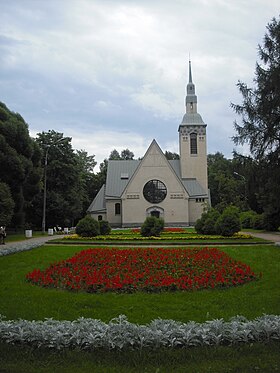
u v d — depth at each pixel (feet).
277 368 20.45
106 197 207.82
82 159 293.64
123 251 57.52
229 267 46.78
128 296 36.55
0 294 37.88
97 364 21.35
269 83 104.99
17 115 146.72
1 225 115.24
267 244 79.82
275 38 110.73
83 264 49.21
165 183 200.85
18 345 23.45
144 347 22.72
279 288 39.47
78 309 32.86
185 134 218.18
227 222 95.86
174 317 30.45
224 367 20.65
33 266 53.01
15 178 129.08
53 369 20.71
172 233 115.75
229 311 31.83
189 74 224.53
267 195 135.03
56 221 200.13
